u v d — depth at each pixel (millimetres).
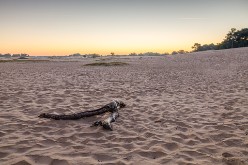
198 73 22516
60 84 14211
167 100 10000
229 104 9211
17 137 5504
